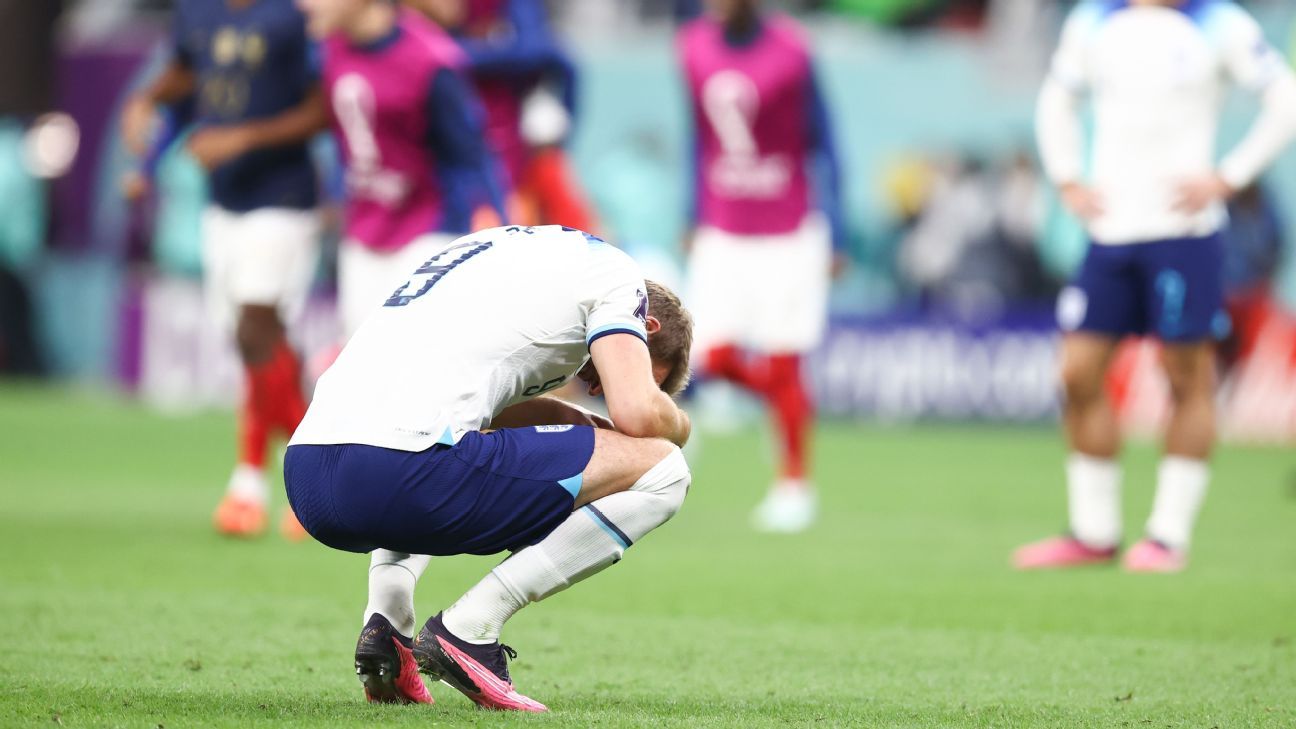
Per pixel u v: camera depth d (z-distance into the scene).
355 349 13.66
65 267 62.91
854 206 57.91
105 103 61.62
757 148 33.12
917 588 23.38
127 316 62.31
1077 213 26.78
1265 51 26.00
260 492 28.14
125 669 15.71
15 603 19.86
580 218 35.84
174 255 61.28
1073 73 26.83
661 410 13.39
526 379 13.65
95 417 54.03
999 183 56.72
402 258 26.53
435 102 25.95
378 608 13.88
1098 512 26.53
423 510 13.12
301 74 27.09
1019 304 56.47
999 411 56.00
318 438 13.38
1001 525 32.44
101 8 62.03
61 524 28.69
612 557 13.54
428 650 13.45
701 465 45.44
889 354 57.12
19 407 56.38
